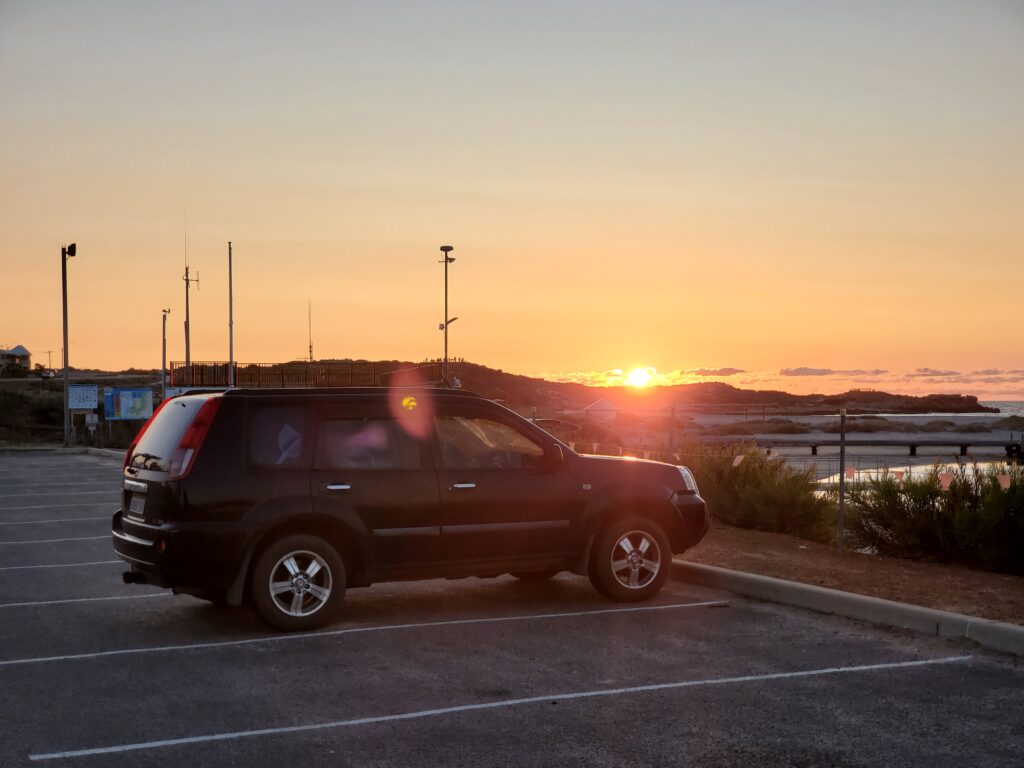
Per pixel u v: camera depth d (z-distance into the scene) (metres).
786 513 13.86
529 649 7.67
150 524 8.28
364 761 5.30
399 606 9.30
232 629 8.38
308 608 8.35
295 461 8.41
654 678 6.85
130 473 8.88
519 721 5.95
